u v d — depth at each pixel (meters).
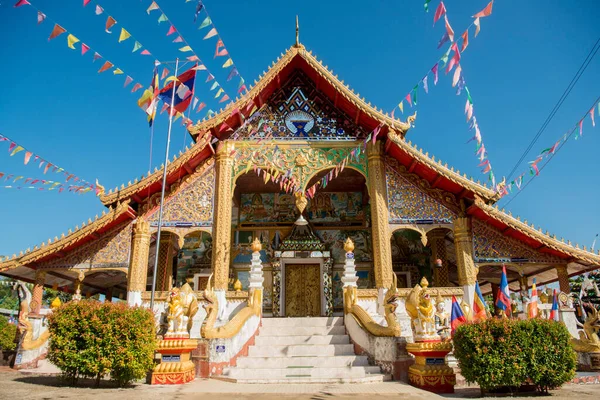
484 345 7.33
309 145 14.63
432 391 7.80
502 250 13.16
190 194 13.98
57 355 7.20
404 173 14.15
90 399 5.81
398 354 9.02
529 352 7.26
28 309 11.20
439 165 12.95
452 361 9.84
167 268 16.31
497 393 7.39
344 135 14.77
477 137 8.97
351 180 17.36
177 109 11.83
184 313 8.85
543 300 12.93
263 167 14.36
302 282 17.17
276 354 10.51
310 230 17.73
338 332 11.68
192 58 9.64
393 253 18.33
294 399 6.40
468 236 13.26
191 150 13.22
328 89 14.88
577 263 13.55
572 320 11.23
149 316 7.77
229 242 13.50
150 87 11.18
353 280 12.02
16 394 6.10
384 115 13.79
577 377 9.01
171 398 6.27
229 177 14.09
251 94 13.96
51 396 5.97
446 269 16.88
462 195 13.54
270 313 16.75
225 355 9.45
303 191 14.12
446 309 12.67
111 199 12.96
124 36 8.54
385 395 6.94
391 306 9.70
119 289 22.22
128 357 7.23
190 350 8.80
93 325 7.25
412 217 13.67
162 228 13.52
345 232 18.11
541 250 13.09
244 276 17.50
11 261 12.33
